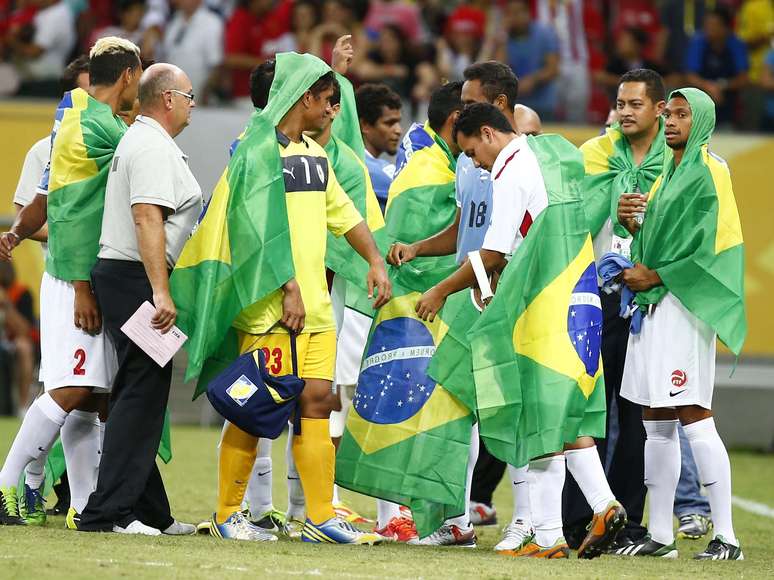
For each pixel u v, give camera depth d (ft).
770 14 169.58
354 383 83.15
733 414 151.84
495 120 66.13
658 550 70.38
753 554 72.08
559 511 66.13
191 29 160.86
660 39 166.61
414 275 71.92
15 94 160.97
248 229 65.36
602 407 66.13
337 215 69.26
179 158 67.62
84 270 69.21
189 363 65.36
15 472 70.23
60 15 161.68
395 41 157.69
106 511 66.80
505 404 64.39
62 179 69.31
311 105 67.92
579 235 65.92
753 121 160.04
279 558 59.52
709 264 69.05
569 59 161.48
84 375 69.31
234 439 67.62
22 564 54.44
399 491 69.31
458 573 56.85
